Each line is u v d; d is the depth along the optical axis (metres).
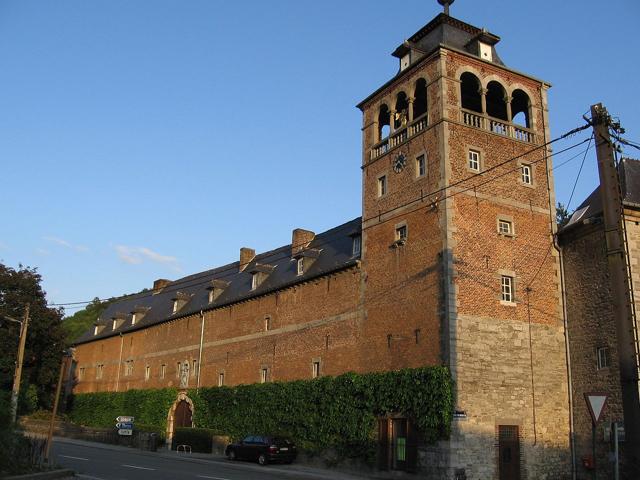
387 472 25.42
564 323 27.09
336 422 28.61
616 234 13.73
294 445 30.58
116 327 58.97
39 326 51.31
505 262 26.42
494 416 24.09
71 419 56.81
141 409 47.28
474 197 26.56
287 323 35.31
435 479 23.16
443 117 26.95
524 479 24.11
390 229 28.86
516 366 25.23
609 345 24.67
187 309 47.88
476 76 28.73
